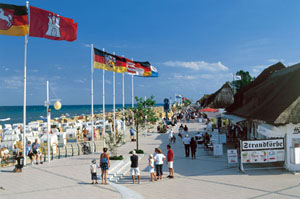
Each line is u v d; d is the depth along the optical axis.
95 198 10.63
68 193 11.34
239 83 64.88
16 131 36.75
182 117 62.59
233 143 25.53
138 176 13.56
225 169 15.90
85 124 48.44
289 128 14.84
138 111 22.62
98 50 22.88
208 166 16.92
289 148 14.82
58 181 13.45
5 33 16.11
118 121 42.53
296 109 14.40
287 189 11.55
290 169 14.77
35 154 18.05
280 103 15.72
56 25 17.61
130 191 11.95
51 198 10.63
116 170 16.17
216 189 11.95
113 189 11.99
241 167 14.90
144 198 10.96
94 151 23.92
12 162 19.48
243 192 11.33
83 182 13.27
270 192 11.20
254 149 14.97
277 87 18.55
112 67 24.98
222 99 41.09
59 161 19.05
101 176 13.52
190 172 15.49
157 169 14.12
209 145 21.50
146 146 26.56
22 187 12.35
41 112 151.75
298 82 15.93
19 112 153.50
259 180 13.19
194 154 19.66
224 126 39.34
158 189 12.33
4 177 14.36
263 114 16.59
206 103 47.06
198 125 47.25
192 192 11.65
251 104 23.08
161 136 34.88
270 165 16.20
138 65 32.16
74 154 23.59
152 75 33.50
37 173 15.28
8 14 16.17
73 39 18.50
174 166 17.27
